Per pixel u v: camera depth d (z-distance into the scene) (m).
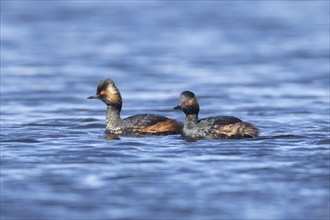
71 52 32.56
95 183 12.91
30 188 12.68
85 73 27.69
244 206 11.77
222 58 31.03
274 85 25.02
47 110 20.95
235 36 37.16
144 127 17.12
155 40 36.16
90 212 11.57
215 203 11.91
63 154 14.84
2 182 12.99
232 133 16.30
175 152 14.95
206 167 13.77
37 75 27.16
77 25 41.06
